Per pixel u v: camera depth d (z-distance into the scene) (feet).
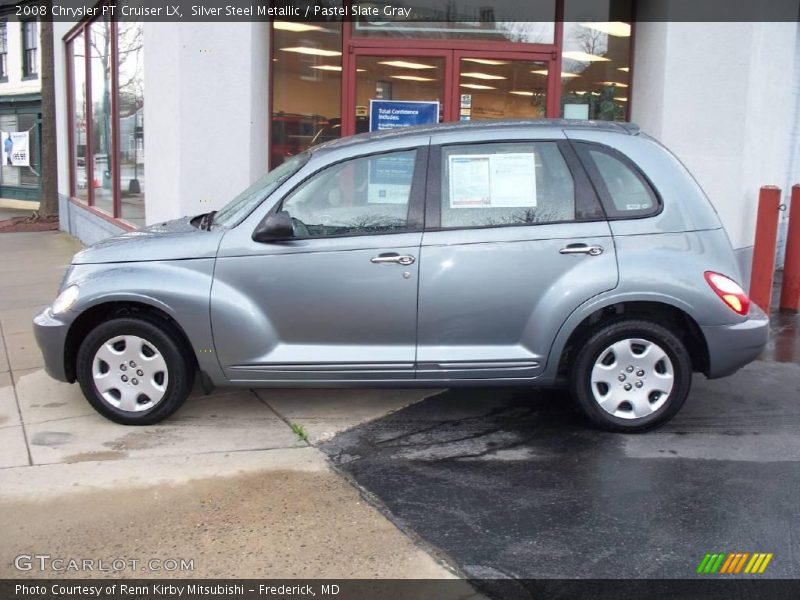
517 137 16.12
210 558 11.80
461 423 17.29
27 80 73.51
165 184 27.81
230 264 15.96
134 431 16.70
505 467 14.96
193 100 25.90
